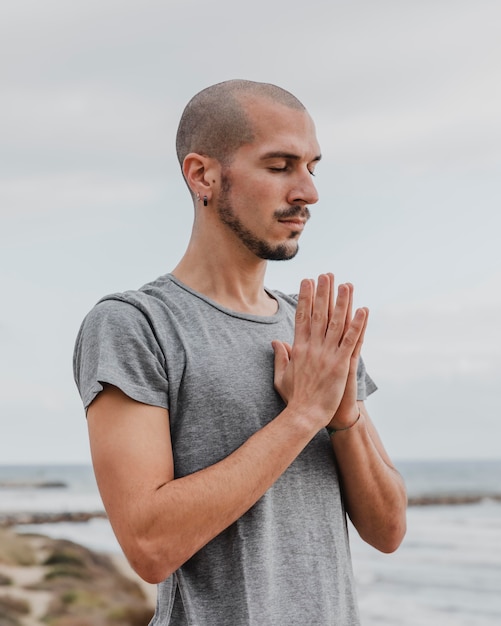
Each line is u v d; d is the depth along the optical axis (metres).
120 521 1.97
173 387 2.10
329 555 2.14
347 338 2.11
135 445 2.02
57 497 62.56
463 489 61.31
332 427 2.19
